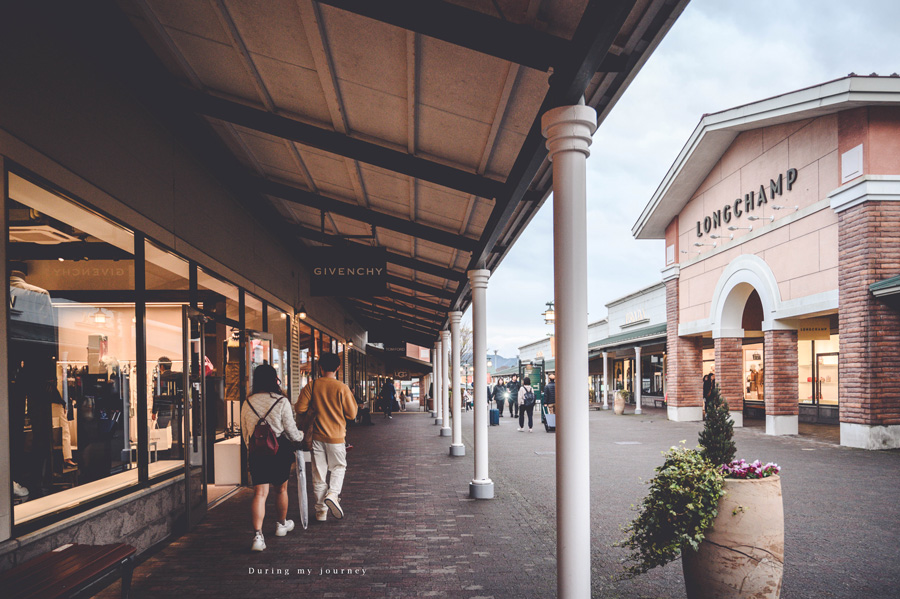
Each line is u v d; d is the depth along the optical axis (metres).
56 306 4.87
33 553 3.98
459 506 7.64
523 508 7.51
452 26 3.53
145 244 5.94
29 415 4.41
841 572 5.09
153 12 4.84
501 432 19.00
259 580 4.86
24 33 3.99
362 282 8.98
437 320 20.25
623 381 38.09
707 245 19.97
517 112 4.73
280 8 4.28
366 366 32.06
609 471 10.41
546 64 3.50
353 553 5.60
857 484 8.82
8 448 3.91
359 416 23.03
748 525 3.92
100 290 5.46
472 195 6.64
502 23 3.50
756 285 16.88
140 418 5.79
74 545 4.00
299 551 5.66
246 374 9.36
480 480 8.27
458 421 12.91
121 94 5.29
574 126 3.67
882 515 7.02
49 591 3.21
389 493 8.52
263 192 9.00
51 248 4.72
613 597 4.54
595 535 6.34
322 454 6.87
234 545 5.88
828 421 19.12
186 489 6.38
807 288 14.80
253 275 9.64
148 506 5.72
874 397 12.48
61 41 4.41
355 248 9.01
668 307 22.75
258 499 5.71
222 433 9.45
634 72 3.64
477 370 8.49
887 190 12.52
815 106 13.58
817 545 5.86
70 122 4.50
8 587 3.27
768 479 3.98
